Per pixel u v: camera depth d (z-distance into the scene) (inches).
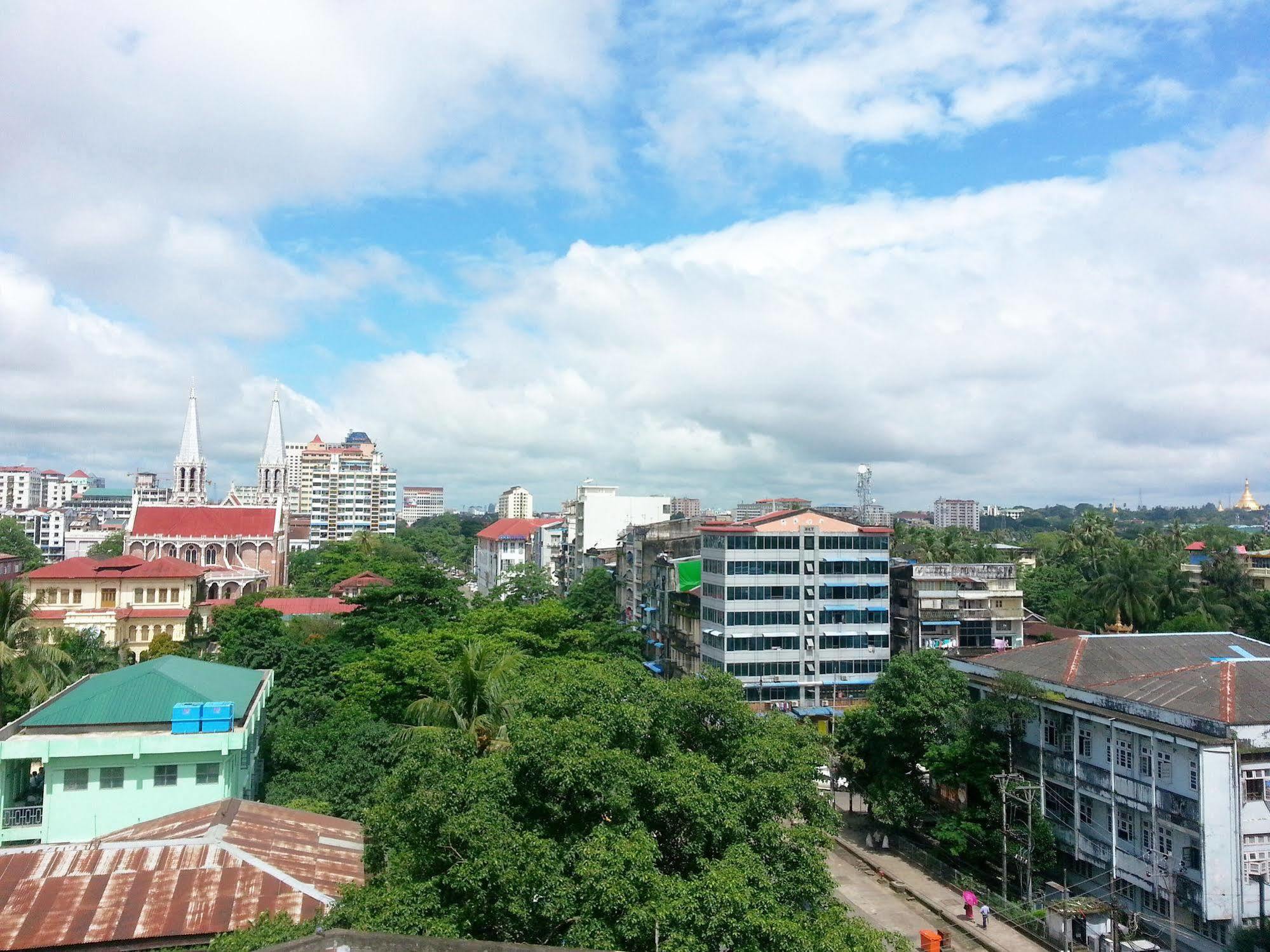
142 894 1028.5
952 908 1815.9
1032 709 1899.6
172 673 1784.0
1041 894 1785.2
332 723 2068.2
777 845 1023.0
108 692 1635.1
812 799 1165.1
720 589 2888.8
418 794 995.3
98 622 3147.1
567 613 3038.9
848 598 2957.7
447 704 1683.1
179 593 3565.5
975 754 1932.8
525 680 1589.6
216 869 1090.7
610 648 3120.1
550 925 898.7
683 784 1016.2
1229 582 3740.2
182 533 4923.7
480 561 7672.2
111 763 1515.7
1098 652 2026.3
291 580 6200.8
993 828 1907.0
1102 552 4527.6
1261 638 3412.9
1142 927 1606.8
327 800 1711.4
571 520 5610.2
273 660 2500.0
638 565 3934.5
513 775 1020.5
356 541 6530.5
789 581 2913.4
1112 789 1688.0
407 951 611.5
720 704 1214.9
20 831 1507.1
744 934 864.9
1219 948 1460.4
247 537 5083.7
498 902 888.9
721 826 1005.8
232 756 1605.6
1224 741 1494.8
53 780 1492.4
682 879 947.3
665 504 5162.4
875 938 956.6
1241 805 1488.7
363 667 2372.0
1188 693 1670.8
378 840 1145.4
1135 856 1627.7
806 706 2881.4
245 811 1330.0
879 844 2204.7
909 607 3041.3
